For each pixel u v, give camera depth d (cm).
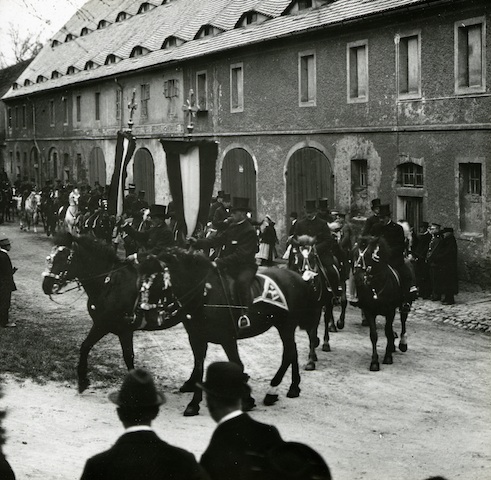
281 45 2594
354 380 1184
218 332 1009
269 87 2677
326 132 2414
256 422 448
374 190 2248
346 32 2309
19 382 1105
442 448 888
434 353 1358
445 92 2002
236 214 1038
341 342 1438
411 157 2114
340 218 1706
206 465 435
